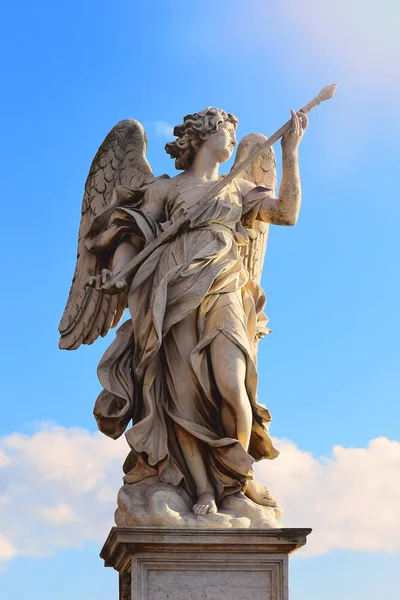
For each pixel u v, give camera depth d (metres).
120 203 10.15
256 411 9.39
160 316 9.23
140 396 9.52
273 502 9.29
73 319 10.48
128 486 9.23
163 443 9.23
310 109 9.88
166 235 9.64
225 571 8.85
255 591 8.83
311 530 8.87
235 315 9.38
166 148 10.18
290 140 9.79
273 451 9.51
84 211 10.52
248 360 9.31
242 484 9.18
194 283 9.37
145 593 8.75
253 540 8.84
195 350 9.27
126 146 10.55
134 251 9.96
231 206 9.78
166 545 8.80
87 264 10.38
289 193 9.78
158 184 10.07
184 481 9.20
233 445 9.11
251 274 10.24
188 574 8.83
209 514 8.96
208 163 10.02
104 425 9.52
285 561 8.88
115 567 9.40
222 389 9.17
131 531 8.73
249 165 10.34
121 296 10.46
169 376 9.40
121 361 9.59
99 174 10.53
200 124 10.02
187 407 9.32
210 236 9.62
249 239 10.13
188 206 9.77
